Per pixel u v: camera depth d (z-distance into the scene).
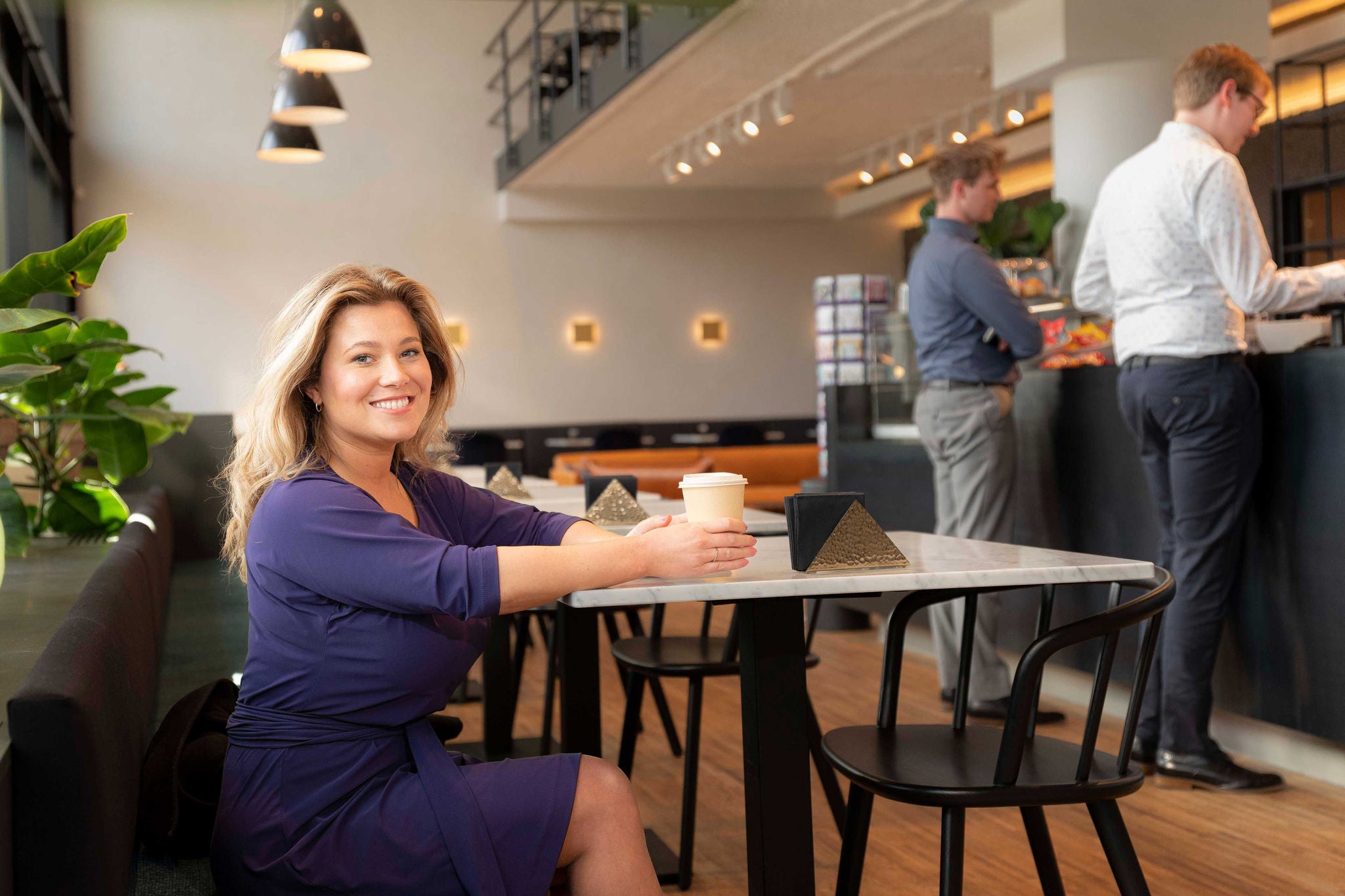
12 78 7.21
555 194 12.06
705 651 2.66
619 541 1.54
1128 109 5.56
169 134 11.13
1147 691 3.31
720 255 12.95
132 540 3.03
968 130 8.50
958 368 3.71
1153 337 2.99
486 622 1.66
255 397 1.65
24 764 1.22
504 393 12.31
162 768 1.74
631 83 7.94
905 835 2.82
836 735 1.94
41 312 2.18
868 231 13.33
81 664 1.39
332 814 1.50
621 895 1.49
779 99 7.79
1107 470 3.67
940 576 1.56
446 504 1.86
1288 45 7.87
